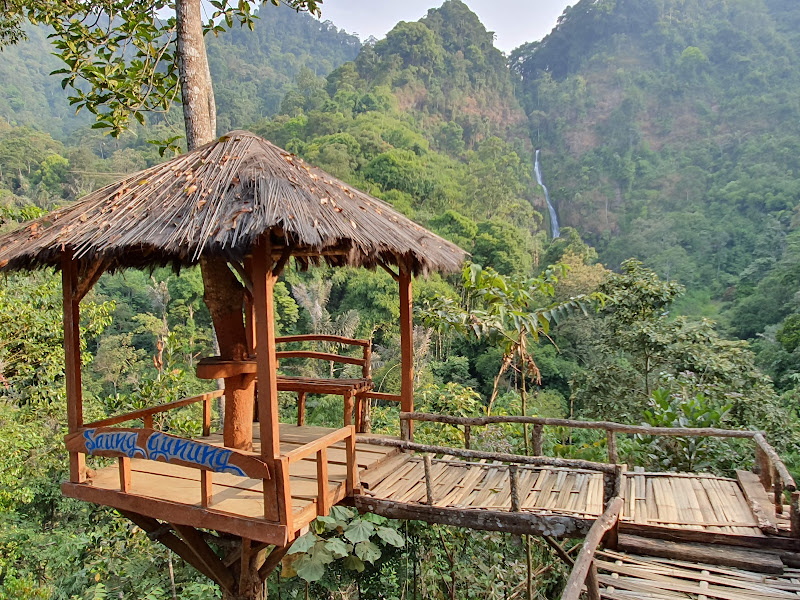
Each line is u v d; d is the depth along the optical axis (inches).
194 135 208.5
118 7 232.7
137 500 136.9
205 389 703.1
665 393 259.8
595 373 394.9
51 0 235.1
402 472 176.1
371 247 125.0
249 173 127.6
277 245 148.3
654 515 147.4
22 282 328.5
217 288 150.3
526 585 218.5
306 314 954.1
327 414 449.4
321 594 243.3
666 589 122.3
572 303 239.8
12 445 315.3
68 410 148.0
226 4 239.6
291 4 251.4
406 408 195.3
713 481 172.7
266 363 117.7
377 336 945.5
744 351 347.9
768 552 132.8
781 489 145.2
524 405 244.4
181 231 114.3
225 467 121.2
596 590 113.7
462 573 227.9
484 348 936.9
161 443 129.3
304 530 127.7
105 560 286.4
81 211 137.0
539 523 140.6
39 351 331.6
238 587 159.9
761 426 305.7
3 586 305.9
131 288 1190.3
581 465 141.5
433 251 158.9
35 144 1849.2
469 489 162.7
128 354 868.0
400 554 239.3
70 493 147.3
